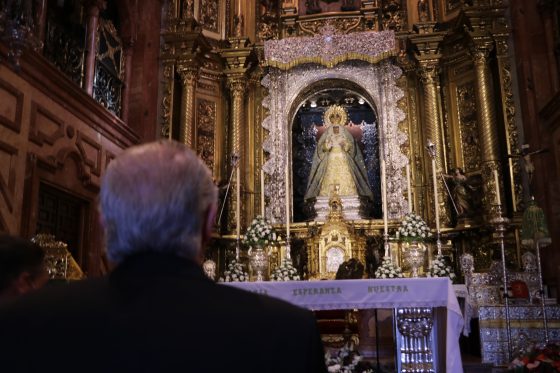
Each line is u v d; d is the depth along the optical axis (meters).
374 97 11.78
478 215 10.27
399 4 12.44
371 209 11.30
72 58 8.60
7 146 6.15
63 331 0.97
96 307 1.01
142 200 1.16
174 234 1.17
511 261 9.56
